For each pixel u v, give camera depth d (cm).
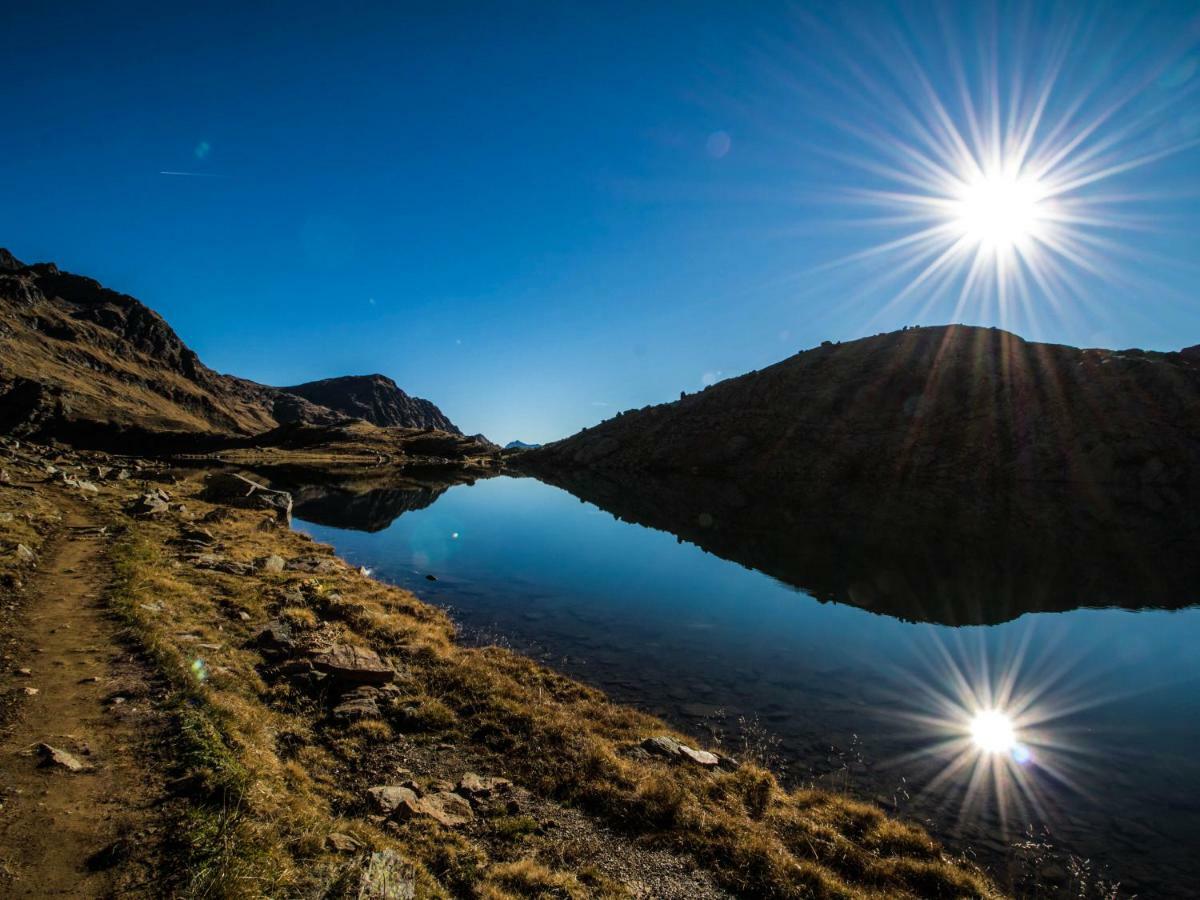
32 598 1644
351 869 739
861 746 1603
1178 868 1118
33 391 18362
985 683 2123
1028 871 1104
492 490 9219
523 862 906
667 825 1085
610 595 3150
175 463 9206
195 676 1249
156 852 712
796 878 966
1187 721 1830
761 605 3075
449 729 1380
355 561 3547
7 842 690
